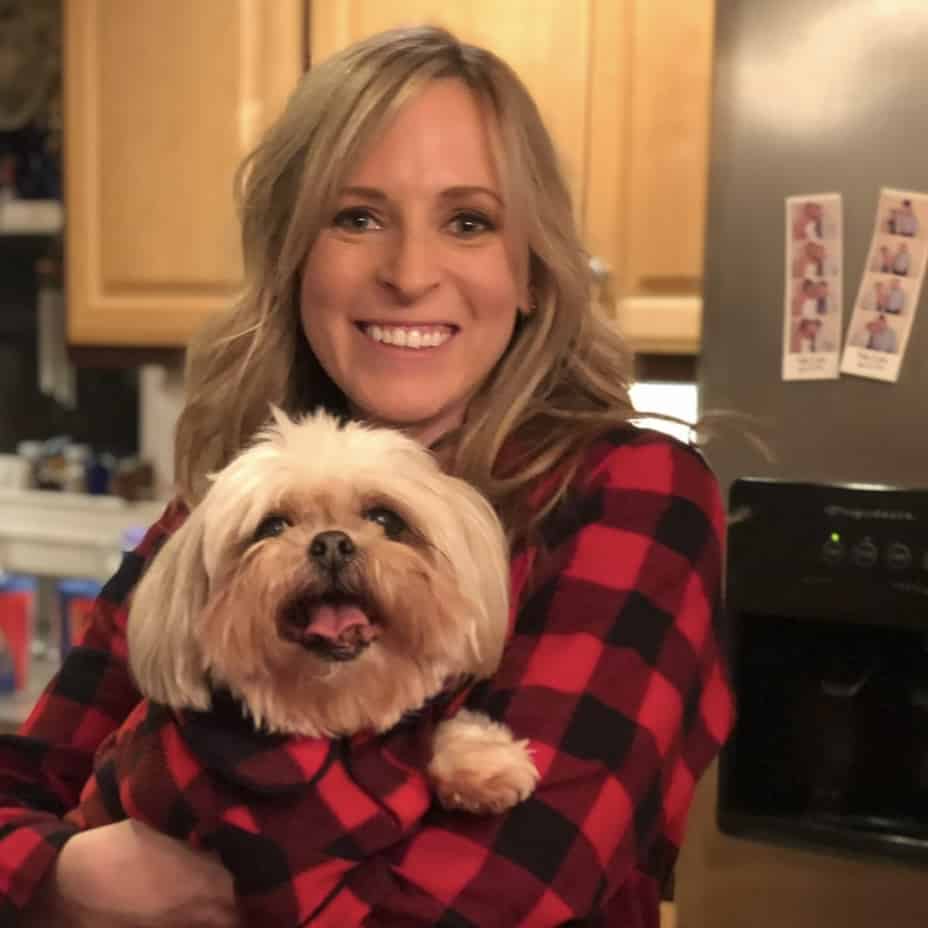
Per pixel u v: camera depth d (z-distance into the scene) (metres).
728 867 1.39
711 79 1.45
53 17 2.46
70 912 0.88
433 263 1.01
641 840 0.82
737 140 1.34
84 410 2.63
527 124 1.05
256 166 1.15
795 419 1.33
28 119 2.52
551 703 0.83
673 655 0.86
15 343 2.66
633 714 0.83
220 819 0.80
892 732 1.38
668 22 1.61
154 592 0.87
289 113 1.09
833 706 1.40
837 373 1.31
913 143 1.26
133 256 1.95
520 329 1.10
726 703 0.93
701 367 1.37
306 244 1.07
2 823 0.94
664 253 1.63
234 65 1.85
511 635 0.90
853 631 1.39
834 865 1.35
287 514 0.87
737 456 1.35
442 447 1.07
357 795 0.80
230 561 0.85
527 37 1.68
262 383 1.15
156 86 1.90
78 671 1.11
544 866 0.77
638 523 0.90
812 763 1.41
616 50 1.64
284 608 0.83
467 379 1.05
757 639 1.40
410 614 0.83
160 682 0.85
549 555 0.91
